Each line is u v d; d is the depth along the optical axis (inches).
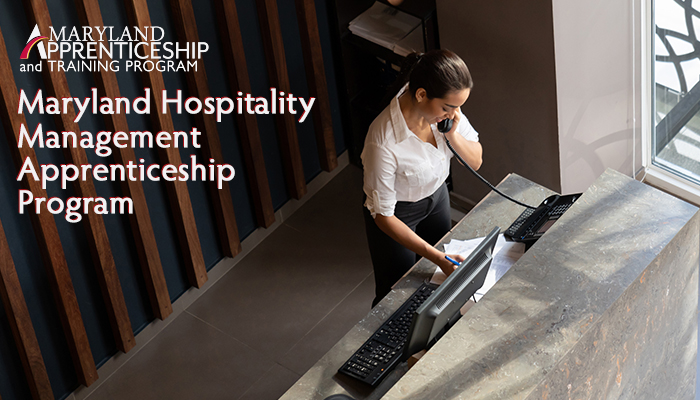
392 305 107.0
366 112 183.5
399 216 119.8
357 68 177.3
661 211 90.2
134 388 151.1
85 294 145.6
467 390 74.7
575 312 80.0
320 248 173.9
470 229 117.4
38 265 136.5
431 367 77.3
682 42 148.2
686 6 143.0
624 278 82.7
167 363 154.6
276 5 155.6
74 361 146.0
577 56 138.3
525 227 111.8
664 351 99.7
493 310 81.7
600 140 156.2
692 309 104.0
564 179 154.6
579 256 86.0
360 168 191.0
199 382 150.4
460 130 116.4
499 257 109.4
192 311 164.1
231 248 166.9
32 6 117.6
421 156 111.1
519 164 158.7
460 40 149.7
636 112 157.9
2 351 137.4
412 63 106.9
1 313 134.6
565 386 79.2
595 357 82.4
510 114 151.8
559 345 77.1
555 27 131.2
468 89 101.7
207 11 147.3
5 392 141.3
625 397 93.9
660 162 169.8
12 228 130.3
